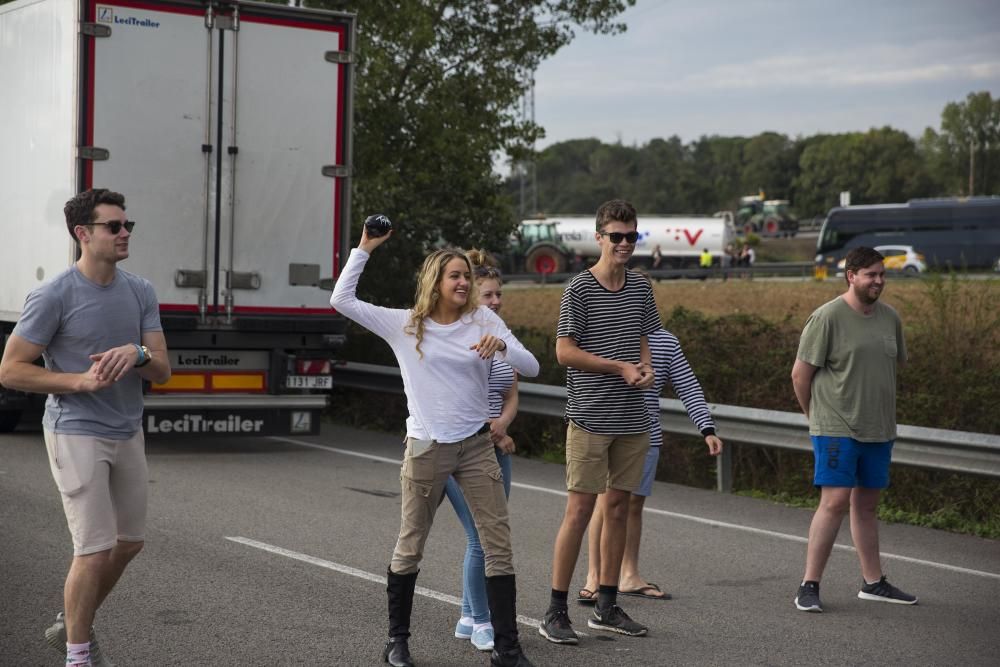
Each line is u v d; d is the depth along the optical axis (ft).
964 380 33.35
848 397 21.33
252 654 17.75
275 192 37.01
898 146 459.73
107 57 34.78
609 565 19.44
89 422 15.08
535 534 27.40
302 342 38.11
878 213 189.37
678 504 32.53
